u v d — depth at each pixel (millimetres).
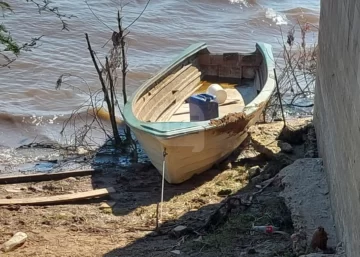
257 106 11078
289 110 13984
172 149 9961
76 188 10875
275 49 20000
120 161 12328
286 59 16594
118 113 14867
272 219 8227
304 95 14641
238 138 11133
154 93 12023
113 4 22953
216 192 10055
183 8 23047
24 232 8789
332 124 8070
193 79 13469
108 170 11789
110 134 13844
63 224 9172
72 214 9594
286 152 10852
